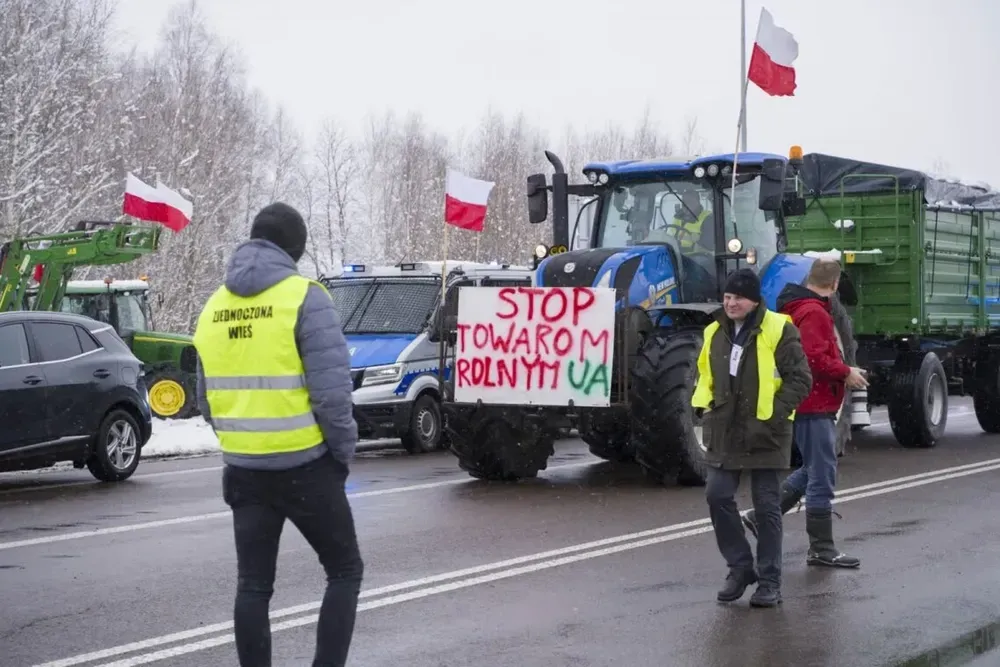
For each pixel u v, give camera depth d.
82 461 12.11
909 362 14.84
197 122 38.94
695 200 12.40
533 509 10.02
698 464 11.09
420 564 7.78
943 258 15.19
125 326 20.81
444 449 15.66
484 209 17.47
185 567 7.79
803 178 15.62
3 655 5.78
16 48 28.88
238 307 4.85
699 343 11.09
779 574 6.71
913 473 12.16
